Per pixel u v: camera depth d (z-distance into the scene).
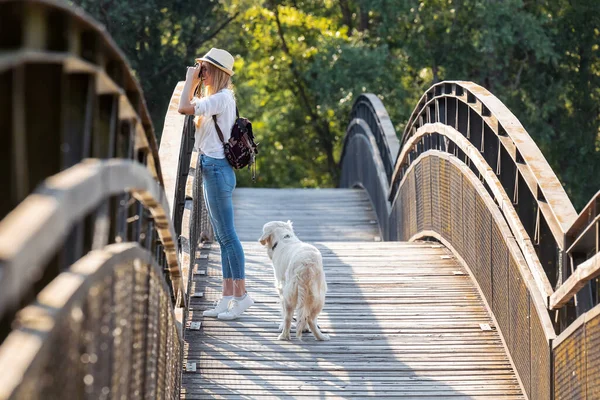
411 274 13.55
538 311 8.77
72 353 3.23
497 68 32.97
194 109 9.73
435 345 10.63
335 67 35.31
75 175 3.18
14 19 2.95
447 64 33.84
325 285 10.38
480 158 12.59
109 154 4.47
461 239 13.99
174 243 7.05
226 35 34.25
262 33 43.06
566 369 7.94
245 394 9.20
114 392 4.21
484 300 12.06
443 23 32.59
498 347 10.66
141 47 30.25
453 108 16.02
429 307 11.96
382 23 34.59
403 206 20.02
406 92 35.59
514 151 11.20
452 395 9.34
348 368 9.89
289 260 10.33
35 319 2.87
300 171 46.91
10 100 2.94
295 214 25.38
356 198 27.61
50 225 2.70
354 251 15.33
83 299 3.36
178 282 8.71
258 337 10.65
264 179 46.69
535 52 31.28
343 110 37.69
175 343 8.24
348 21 43.06
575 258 8.54
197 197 14.33
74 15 3.49
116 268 4.12
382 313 11.69
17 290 2.42
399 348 10.50
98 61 3.96
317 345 10.48
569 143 34.31
